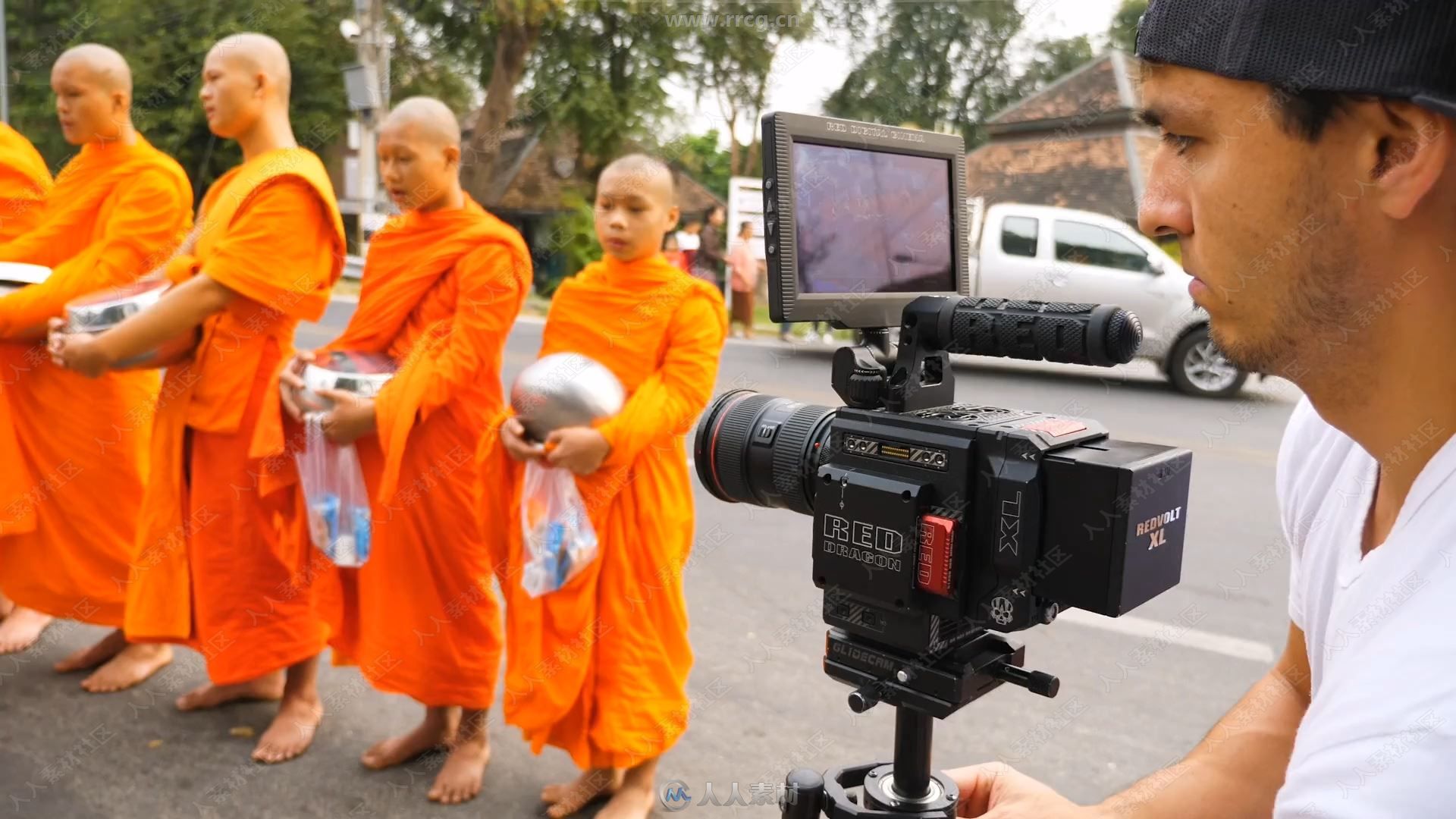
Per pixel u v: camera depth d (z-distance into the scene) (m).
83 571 3.08
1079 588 0.95
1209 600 3.74
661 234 2.36
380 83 12.53
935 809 1.07
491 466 2.41
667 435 2.28
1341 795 0.54
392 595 2.53
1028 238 8.30
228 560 2.67
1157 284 7.66
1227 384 7.58
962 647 1.10
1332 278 0.62
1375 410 0.66
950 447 1.00
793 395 7.07
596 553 2.26
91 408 3.00
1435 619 0.56
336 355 2.55
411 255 2.51
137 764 2.65
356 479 2.58
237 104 2.63
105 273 2.90
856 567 1.07
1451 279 0.60
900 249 1.25
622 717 2.31
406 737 2.69
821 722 2.93
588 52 14.23
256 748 2.75
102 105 2.91
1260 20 0.60
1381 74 0.56
